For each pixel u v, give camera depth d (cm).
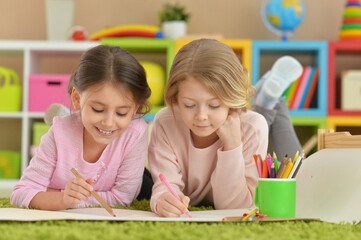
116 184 133
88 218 84
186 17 296
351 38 290
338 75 307
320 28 318
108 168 132
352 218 93
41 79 284
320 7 318
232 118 122
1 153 284
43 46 283
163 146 133
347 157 103
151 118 270
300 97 282
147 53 309
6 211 96
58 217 85
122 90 109
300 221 90
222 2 318
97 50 113
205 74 106
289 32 302
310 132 296
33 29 317
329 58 283
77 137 130
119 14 318
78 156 130
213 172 129
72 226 78
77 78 115
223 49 113
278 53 301
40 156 128
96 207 119
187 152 134
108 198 130
